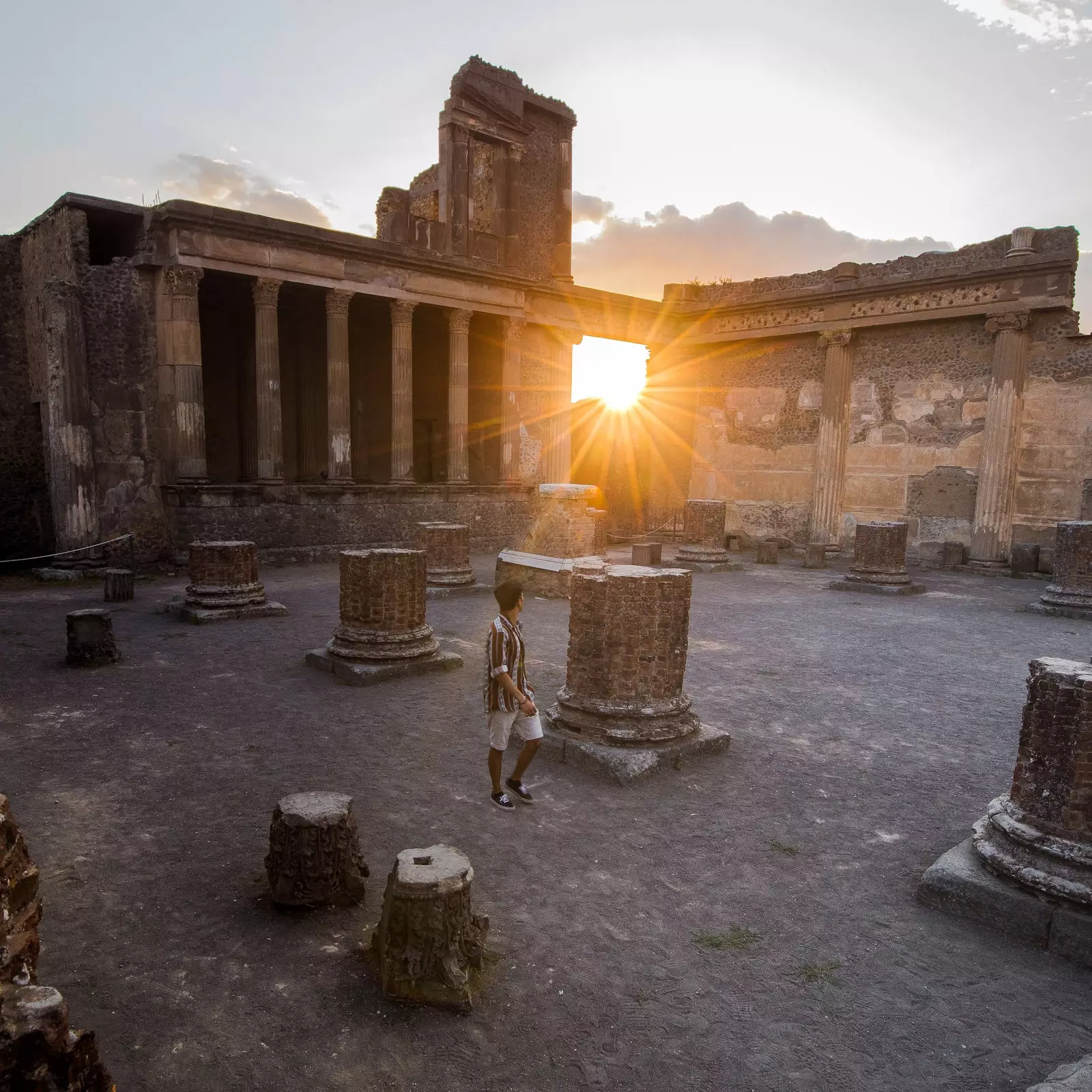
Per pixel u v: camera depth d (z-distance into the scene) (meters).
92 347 18.69
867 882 5.04
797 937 4.40
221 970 3.96
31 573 18.70
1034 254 21.55
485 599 15.59
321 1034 3.53
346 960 4.07
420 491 23.08
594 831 5.66
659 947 4.27
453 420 24.27
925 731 8.07
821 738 7.78
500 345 27.55
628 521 30.94
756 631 13.21
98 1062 2.71
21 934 2.93
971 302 22.77
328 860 4.51
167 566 18.95
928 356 24.02
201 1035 3.50
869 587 17.92
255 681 9.29
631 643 6.96
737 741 7.61
